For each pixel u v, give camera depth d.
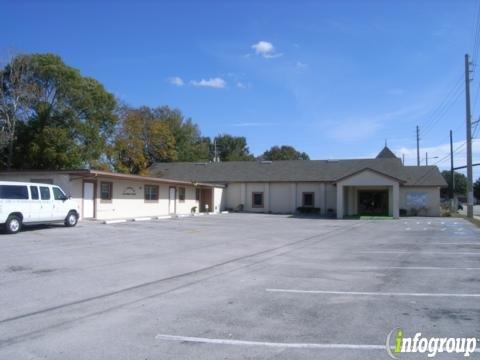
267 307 7.98
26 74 37.59
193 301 8.40
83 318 7.25
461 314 7.54
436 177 44.59
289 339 6.29
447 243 18.47
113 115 42.41
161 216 33.47
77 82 38.84
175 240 18.59
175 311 7.69
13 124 36.94
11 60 37.12
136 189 32.00
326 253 15.30
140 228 23.33
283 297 8.73
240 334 6.50
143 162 53.16
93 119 40.31
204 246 16.80
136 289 9.40
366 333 6.55
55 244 16.36
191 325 6.91
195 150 71.12
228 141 95.88
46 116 37.12
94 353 5.72
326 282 10.19
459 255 14.73
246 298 8.64
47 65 37.53
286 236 21.41
